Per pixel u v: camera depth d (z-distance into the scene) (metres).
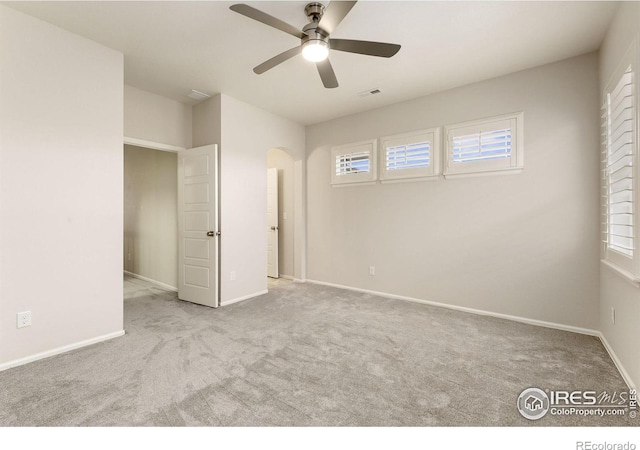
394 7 2.14
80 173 2.51
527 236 3.11
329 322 3.12
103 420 1.61
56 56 2.38
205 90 3.59
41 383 1.97
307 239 5.06
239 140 3.91
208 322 3.12
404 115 3.92
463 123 3.43
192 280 3.86
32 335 2.27
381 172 4.11
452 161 3.51
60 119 2.40
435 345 2.57
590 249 2.80
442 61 2.92
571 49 2.72
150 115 3.63
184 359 2.31
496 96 3.25
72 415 1.65
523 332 2.86
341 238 4.62
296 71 3.12
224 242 3.74
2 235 2.13
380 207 4.18
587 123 2.79
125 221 5.79
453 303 3.59
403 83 3.40
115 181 2.74
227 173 3.76
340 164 4.57
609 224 2.37
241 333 2.83
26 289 2.24
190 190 3.85
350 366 2.21
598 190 2.76
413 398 1.83
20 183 2.21
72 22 2.33
